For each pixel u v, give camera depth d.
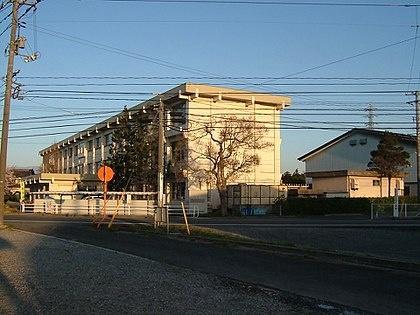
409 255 15.66
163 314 7.93
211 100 48.47
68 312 8.03
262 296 9.22
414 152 57.03
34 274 11.41
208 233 21.70
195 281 10.65
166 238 20.02
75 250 15.64
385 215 38.28
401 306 8.42
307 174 55.94
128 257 14.16
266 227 25.89
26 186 67.00
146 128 49.12
